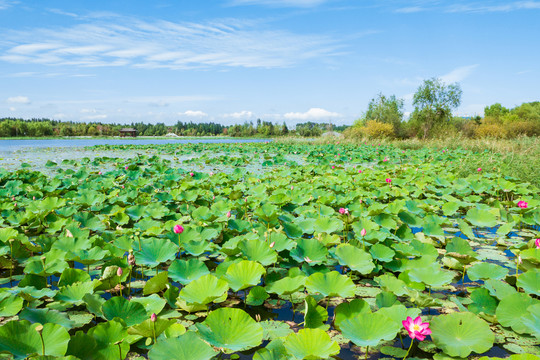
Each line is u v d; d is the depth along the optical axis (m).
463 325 2.31
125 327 2.16
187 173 10.15
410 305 2.95
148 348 2.28
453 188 7.78
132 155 18.31
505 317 2.54
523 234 5.01
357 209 5.41
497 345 2.40
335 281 2.72
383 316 2.19
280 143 27.22
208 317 2.17
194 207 5.83
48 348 1.94
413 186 7.69
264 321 2.68
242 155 17.28
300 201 6.02
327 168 11.40
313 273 2.97
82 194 5.98
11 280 3.39
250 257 3.35
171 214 5.20
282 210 5.48
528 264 3.23
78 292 2.78
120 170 10.63
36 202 5.50
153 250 3.47
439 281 2.91
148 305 2.57
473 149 18.55
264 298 2.94
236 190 6.66
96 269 3.62
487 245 4.55
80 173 9.41
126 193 6.77
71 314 2.74
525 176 8.84
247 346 2.05
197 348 1.93
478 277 3.06
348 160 15.26
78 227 4.44
